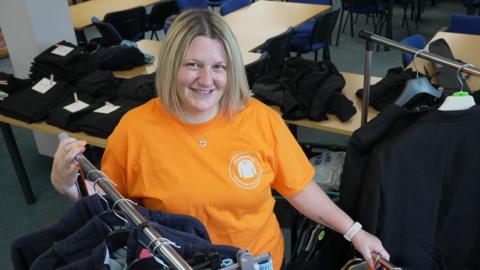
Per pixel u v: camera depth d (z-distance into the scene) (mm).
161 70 1335
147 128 1391
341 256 1670
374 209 1394
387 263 1347
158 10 5141
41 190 3281
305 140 3695
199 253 934
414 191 1421
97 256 944
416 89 1620
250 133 1428
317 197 1513
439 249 1517
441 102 1582
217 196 1362
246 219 1420
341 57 5344
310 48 4461
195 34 1277
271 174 1454
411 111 1450
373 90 2527
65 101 2746
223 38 1308
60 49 3092
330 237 1613
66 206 3109
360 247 1415
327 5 4883
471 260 1499
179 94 1346
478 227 1460
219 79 1326
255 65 2945
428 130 1376
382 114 1455
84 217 1097
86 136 2475
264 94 2596
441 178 1423
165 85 1338
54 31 3346
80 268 951
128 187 1421
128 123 1411
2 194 3273
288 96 2523
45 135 3557
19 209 3105
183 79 1301
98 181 1062
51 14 3295
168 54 1308
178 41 1286
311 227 1618
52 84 2818
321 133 3779
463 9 6887
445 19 6500
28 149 3824
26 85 2947
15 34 3312
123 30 4551
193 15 1309
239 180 1378
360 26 6352
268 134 1451
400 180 1395
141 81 2766
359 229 1437
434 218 1464
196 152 1376
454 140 1383
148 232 877
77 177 1220
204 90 1320
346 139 3674
